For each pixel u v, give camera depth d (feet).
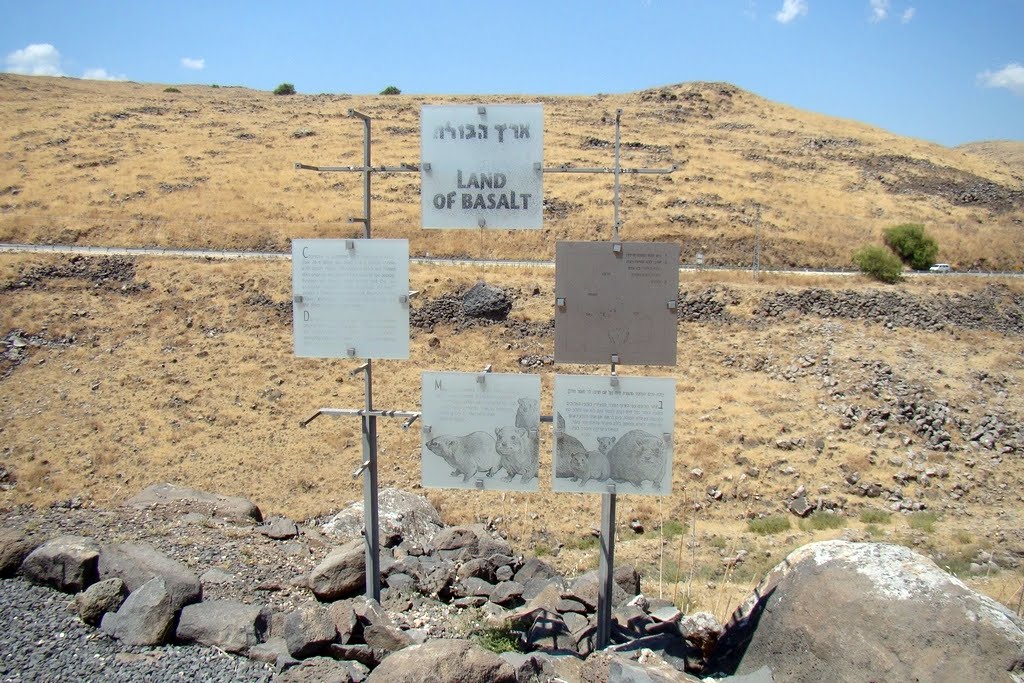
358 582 31.19
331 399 88.17
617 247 27.27
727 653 26.73
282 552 35.73
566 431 27.99
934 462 74.69
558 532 62.49
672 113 256.11
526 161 28.09
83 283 113.70
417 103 265.13
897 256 151.74
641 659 24.04
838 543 26.12
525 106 27.91
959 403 84.79
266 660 24.26
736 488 70.18
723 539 62.28
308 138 211.82
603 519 28.35
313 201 163.43
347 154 193.67
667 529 64.59
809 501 68.28
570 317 27.58
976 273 148.46
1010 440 78.43
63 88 290.35
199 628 25.30
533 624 30.58
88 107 237.04
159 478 72.38
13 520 38.63
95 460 75.56
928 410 82.53
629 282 27.32
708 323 109.50
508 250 142.10
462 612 32.83
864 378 89.76
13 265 115.24
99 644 24.91
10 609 26.81
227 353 98.37
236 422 83.51
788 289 115.44
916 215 176.65
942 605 22.52
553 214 157.17
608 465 27.86
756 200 172.86
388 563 35.73
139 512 40.14
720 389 90.17
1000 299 123.13
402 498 50.29
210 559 33.60
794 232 156.97
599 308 27.48
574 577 41.34
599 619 28.48
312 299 28.96
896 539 61.26
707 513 67.46
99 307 108.17
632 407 27.66
